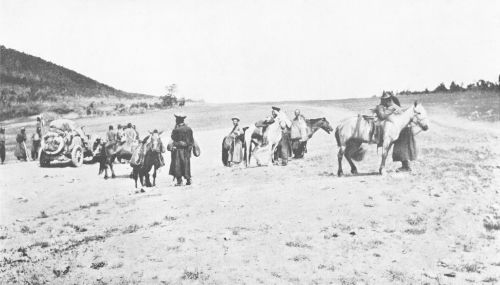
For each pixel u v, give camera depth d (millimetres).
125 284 8008
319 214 11195
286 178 15195
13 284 8297
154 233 10672
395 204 11555
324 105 25000
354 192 12703
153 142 16344
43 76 52656
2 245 10766
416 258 8719
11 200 15133
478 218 10461
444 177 13477
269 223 10828
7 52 51312
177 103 34594
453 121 21672
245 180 15562
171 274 8344
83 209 13922
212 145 23484
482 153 16297
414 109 14391
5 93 48281
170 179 17516
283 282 7879
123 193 15734
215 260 8875
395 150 14656
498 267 8266
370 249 9164
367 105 20891
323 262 8633
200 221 11352
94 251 9742
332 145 21328
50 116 42344
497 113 21203
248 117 26250
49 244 10602
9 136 33531
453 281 7758
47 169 20703
